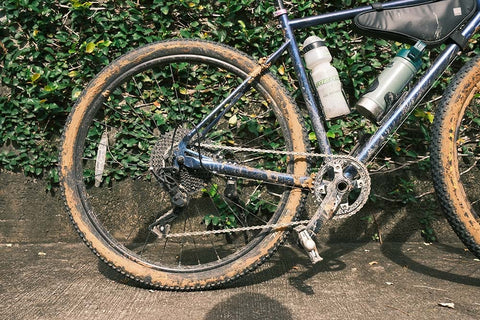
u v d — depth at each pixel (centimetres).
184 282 178
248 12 216
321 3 215
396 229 226
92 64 215
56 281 183
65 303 167
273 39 215
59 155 180
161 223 183
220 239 222
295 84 218
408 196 224
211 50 182
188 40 182
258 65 182
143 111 218
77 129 181
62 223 221
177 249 216
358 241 226
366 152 181
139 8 214
